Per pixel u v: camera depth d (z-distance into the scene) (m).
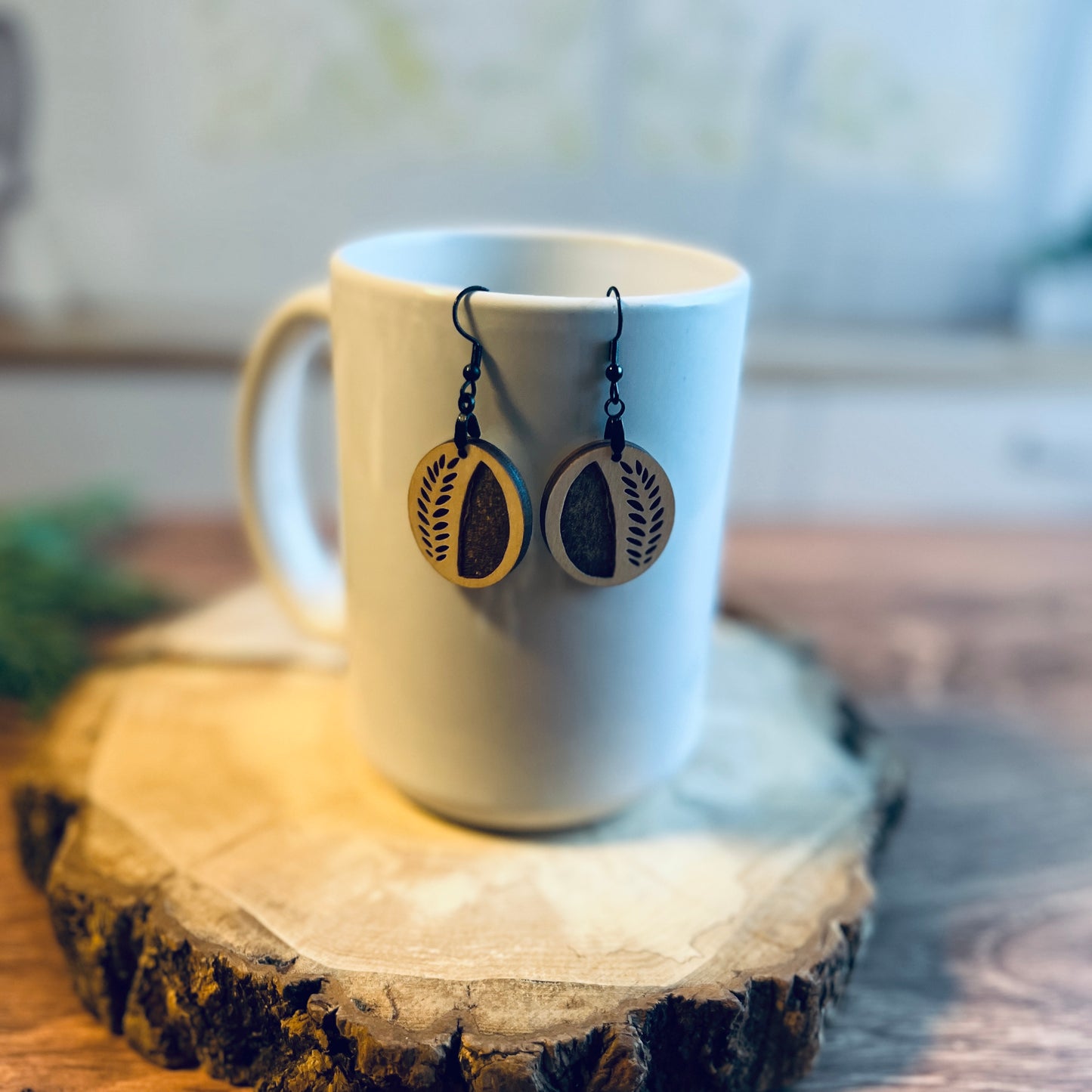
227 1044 0.21
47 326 0.54
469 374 0.20
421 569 0.22
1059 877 0.28
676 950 0.22
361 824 0.25
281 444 0.28
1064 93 0.58
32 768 0.26
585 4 0.54
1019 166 0.60
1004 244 0.61
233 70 0.53
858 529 0.49
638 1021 0.20
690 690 0.24
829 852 0.25
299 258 0.57
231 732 0.29
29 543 0.38
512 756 0.23
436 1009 0.20
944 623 0.41
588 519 0.21
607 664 0.22
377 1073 0.19
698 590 0.23
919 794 0.31
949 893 0.27
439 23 0.53
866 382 0.56
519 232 0.26
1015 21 0.56
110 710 0.29
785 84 0.56
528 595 0.21
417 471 0.21
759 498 0.60
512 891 0.23
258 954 0.21
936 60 0.57
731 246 0.60
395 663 0.23
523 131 0.56
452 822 0.25
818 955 0.22
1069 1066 0.23
